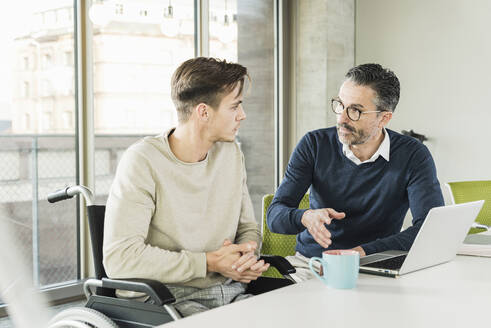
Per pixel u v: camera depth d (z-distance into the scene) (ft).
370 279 4.16
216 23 13.70
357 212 6.29
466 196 9.45
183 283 4.87
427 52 14.17
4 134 10.57
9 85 10.57
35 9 10.79
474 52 13.32
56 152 11.21
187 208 4.99
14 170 10.73
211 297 4.85
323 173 6.39
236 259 4.65
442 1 13.83
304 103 15.42
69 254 11.36
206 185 5.13
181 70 4.94
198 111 4.88
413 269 4.40
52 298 10.76
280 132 15.52
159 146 4.95
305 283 4.02
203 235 5.10
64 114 11.29
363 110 5.83
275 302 3.48
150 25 12.47
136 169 4.72
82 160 11.38
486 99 13.16
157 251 4.58
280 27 15.37
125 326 4.41
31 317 10.09
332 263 3.83
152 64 12.57
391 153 6.14
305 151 6.48
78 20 11.25
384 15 14.99
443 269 4.53
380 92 5.79
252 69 14.75
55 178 11.23
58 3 11.06
